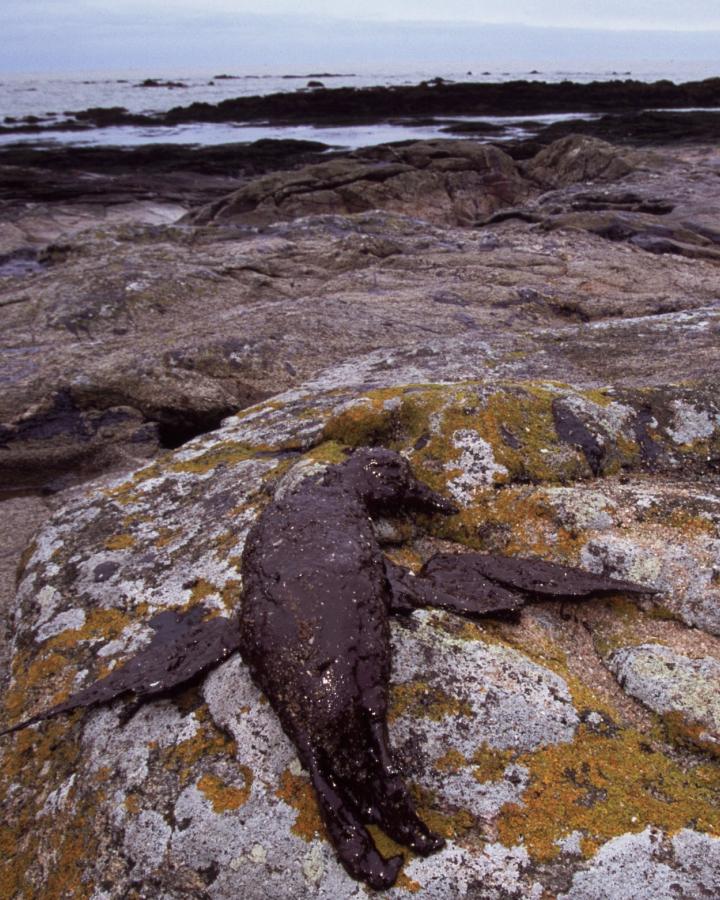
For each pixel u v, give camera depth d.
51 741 0.69
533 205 3.69
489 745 0.60
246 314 1.80
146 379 1.57
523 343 1.45
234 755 0.61
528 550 0.79
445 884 0.52
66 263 2.36
